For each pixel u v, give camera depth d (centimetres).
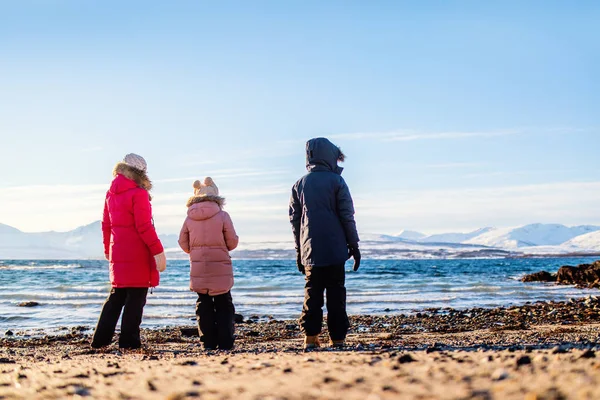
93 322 1293
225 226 662
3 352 735
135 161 680
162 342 900
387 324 1213
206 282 654
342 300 627
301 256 638
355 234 622
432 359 371
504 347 521
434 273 4703
